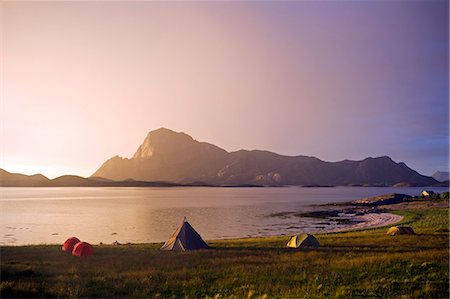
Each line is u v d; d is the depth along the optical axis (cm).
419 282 1553
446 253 2195
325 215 8112
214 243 3194
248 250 2645
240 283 1638
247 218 7525
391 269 1786
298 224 6309
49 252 2561
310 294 1445
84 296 1445
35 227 5925
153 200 16050
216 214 8569
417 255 2133
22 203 13112
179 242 2781
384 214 7544
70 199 16800
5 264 1977
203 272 1855
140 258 2306
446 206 7819
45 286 1551
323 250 2572
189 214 8569
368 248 2616
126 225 6331
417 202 9381
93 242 4319
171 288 1580
